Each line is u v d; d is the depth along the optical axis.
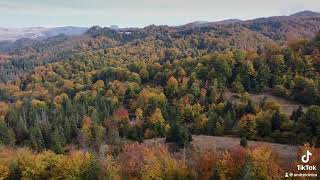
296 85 142.88
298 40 181.38
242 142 94.12
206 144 101.44
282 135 100.56
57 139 110.19
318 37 178.50
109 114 149.00
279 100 139.12
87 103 163.88
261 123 107.69
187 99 145.62
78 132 125.62
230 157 77.00
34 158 81.56
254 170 72.25
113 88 187.75
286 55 165.25
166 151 89.56
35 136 115.62
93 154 83.81
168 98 165.12
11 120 137.88
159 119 125.19
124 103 174.50
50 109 159.88
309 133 96.88
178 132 103.56
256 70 164.38
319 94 130.00
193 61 196.38
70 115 143.75
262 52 182.62
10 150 104.31
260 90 151.88
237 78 157.50
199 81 162.50
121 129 127.50
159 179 77.38
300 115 109.00
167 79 186.50
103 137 122.19
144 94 165.12
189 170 79.94
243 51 177.12
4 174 79.25
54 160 81.19
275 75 154.38
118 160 89.00
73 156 81.88
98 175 78.75
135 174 81.12
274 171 72.44
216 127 114.12
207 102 142.50
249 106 123.06
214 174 76.06
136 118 142.00
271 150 80.62
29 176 78.38
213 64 174.75
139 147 94.00
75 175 78.50
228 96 148.88
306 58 153.50
